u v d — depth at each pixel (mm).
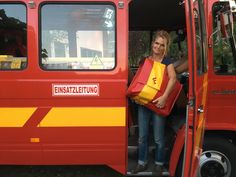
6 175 2955
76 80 2400
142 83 2412
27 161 2459
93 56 2414
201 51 2363
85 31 2412
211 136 2607
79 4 2398
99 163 2477
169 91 2422
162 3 2793
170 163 2521
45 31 2400
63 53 2410
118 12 2393
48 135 2434
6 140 2434
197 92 2148
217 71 2506
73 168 3098
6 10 2400
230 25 2529
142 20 3221
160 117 2510
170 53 3215
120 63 2406
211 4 2480
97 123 2428
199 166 2588
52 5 2391
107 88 2410
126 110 2426
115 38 2402
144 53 3344
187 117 2176
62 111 2416
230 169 2617
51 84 2398
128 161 2684
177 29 3209
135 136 2752
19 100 2404
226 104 2523
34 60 2391
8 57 2408
